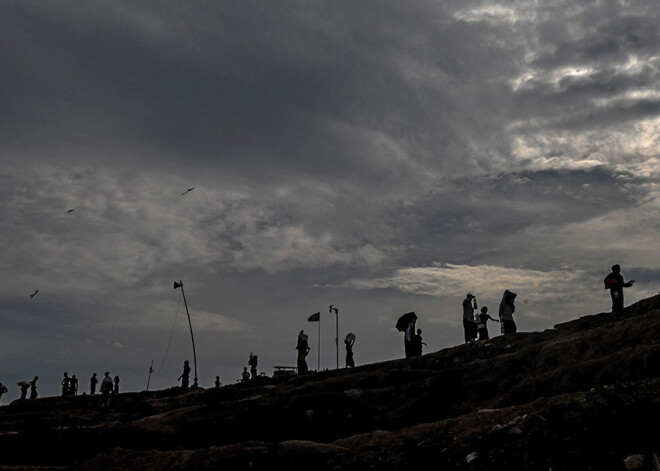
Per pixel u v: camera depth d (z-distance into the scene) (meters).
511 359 21.33
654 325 18.58
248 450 17.62
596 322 23.69
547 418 14.30
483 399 20.64
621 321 20.78
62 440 21.38
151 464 18.14
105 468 18.34
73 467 18.95
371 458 16.30
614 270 25.14
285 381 29.73
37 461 20.88
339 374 27.92
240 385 31.73
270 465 16.98
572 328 24.00
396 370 24.69
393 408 21.80
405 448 16.20
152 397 37.72
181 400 30.41
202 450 18.11
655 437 12.95
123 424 22.84
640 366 16.39
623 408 13.53
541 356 20.50
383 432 17.45
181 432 22.17
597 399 13.97
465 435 15.64
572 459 13.05
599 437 13.23
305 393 24.72
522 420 14.84
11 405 38.59
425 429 16.97
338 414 22.16
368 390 23.03
